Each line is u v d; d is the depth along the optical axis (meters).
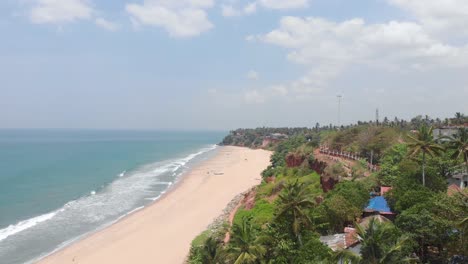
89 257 59.56
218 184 119.88
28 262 57.53
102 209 90.12
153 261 57.47
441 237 40.41
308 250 40.34
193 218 79.25
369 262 31.20
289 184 48.03
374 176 64.00
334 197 52.34
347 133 102.81
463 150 57.72
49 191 109.44
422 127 58.06
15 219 80.31
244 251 39.97
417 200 46.75
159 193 110.06
